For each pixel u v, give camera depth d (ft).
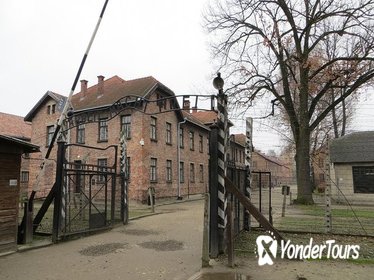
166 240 34.22
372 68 72.64
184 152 107.45
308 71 78.84
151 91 88.43
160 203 84.69
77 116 45.98
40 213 35.47
